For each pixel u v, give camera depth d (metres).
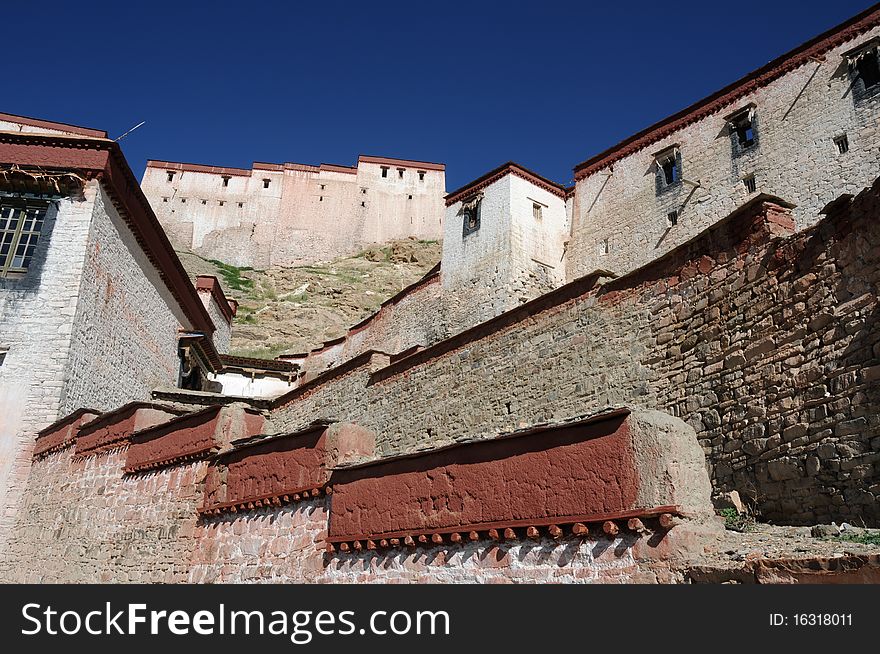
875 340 8.46
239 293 54.59
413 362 20.53
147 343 25.66
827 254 9.59
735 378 10.83
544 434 6.85
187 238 68.94
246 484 10.88
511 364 16.95
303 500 9.70
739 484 10.19
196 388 32.22
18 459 18.53
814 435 9.07
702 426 11.25
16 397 19.05
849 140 21.34
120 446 14.89
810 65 23.08
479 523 7.10
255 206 71.25
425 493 7.82
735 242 11.60
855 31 22.02
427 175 75.81
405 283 57.78
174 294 28.47
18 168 20.69
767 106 24.05
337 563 8.71
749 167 23.94
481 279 28.12
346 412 22.84
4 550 17.61
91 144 21.70
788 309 10.10
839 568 4.89
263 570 9.92
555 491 6.55
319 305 51.88
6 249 20.56
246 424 12.45
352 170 74.56
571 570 6.25
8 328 19.67
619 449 6.17
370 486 8.57
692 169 25.95
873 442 8.17
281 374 36.28
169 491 12.71
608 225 28.31
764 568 5.22
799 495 9.08
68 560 14.95
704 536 5.74
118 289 23.06
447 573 7.31
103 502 14.63
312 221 71.12
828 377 9.09
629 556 5.89
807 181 22.11
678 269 12.90
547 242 28.86
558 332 15.79
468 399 17.97
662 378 12.54
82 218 21.05
